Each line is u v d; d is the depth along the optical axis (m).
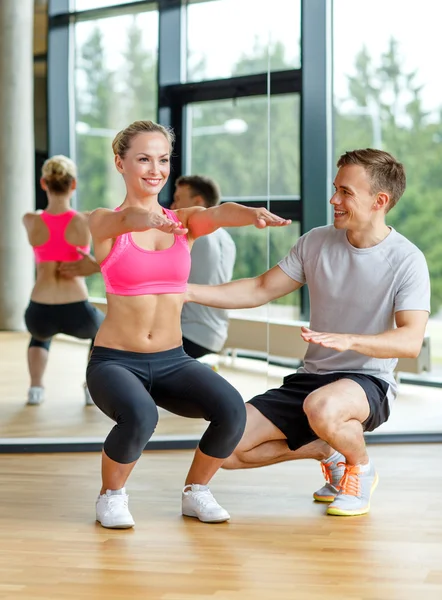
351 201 3.39
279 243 4.92
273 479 3.87
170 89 5.24
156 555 2.88
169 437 4.50
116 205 5.75
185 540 3.04
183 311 4.88
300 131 4.95
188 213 3.33
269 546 2.98
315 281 3.54
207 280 4.89
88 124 5.57
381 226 3.47
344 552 2.92
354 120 5.16
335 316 3.51
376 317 3.46
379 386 3.48
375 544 3.00
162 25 5.22
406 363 5.32
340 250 3.51
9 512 3.36
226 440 3.20
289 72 4.94
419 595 2.55
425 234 5.50
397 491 3.68
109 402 3.14
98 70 5.45
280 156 4.95
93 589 2.59
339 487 3.42
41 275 5.52
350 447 3.36
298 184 4.95
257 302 3.61
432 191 5.43
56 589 2.59
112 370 3.19
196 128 5.17
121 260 3.18
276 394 3.52
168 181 5.18
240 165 5.08
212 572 2.73
